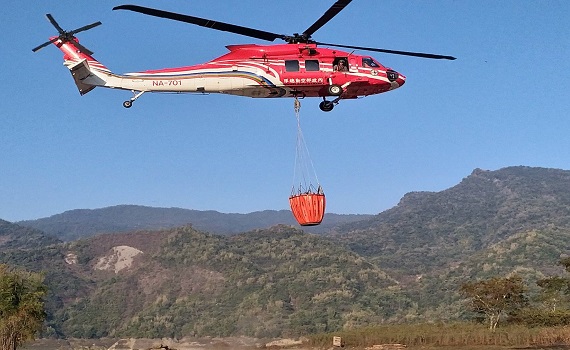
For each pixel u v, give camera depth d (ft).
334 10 72.28
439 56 76.74
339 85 80.74
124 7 66.28
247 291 450.71
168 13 68.28
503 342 198.18
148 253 575.79
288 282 460.14
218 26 72.74
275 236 610.65
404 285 501.97
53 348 337.11
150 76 82.84
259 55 80.33
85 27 76.95
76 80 85.15
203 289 475.31
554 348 186.09
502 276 459.32
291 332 366.02
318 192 63.98
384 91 84.02
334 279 460.55
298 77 79.97
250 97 82.94
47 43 77.61
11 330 148.87
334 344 213.87
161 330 407.64
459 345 198.29
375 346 203.72
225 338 370.32
